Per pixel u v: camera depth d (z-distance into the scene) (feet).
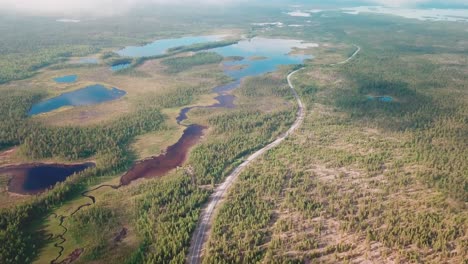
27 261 314.96
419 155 486.79
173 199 394.93
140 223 361.30
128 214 376.07
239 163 481.46
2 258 312.71
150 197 400.88
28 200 391.65
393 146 519.60
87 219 368.07
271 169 458.91
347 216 365.81
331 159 483.92
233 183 432.25
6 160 481.87
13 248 323.78
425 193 405.18
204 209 386.93
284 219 364.58
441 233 335.06
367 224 354.54
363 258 315.78
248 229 348.79
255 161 483.10
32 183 437.17
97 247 331.98
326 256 319.27
